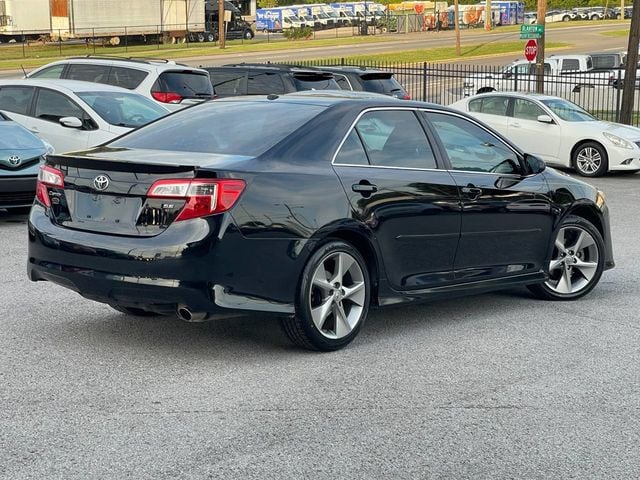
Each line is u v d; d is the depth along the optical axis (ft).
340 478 14.01
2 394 17.42
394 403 17.42
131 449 14.90
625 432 16.20
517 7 333.62
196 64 157.38
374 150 21.48
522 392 18.24
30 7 183.62
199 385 18.16
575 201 25.75
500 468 14.56
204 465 14.34
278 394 17.75
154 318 23.38
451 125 23.45
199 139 20.84
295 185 19.58
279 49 202.18
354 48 207.82
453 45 219.82
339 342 20.61
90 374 18.72
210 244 18.38
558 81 103.35
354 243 21.07
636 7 76.84
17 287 26.45
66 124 43.62
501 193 23.72
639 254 34.35
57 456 14.58
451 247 22.70
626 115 78.43
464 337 22.27
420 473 14.28
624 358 20.74
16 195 37.24
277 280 19.29
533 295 26.68
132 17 197.67
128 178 19.08
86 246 19.24
